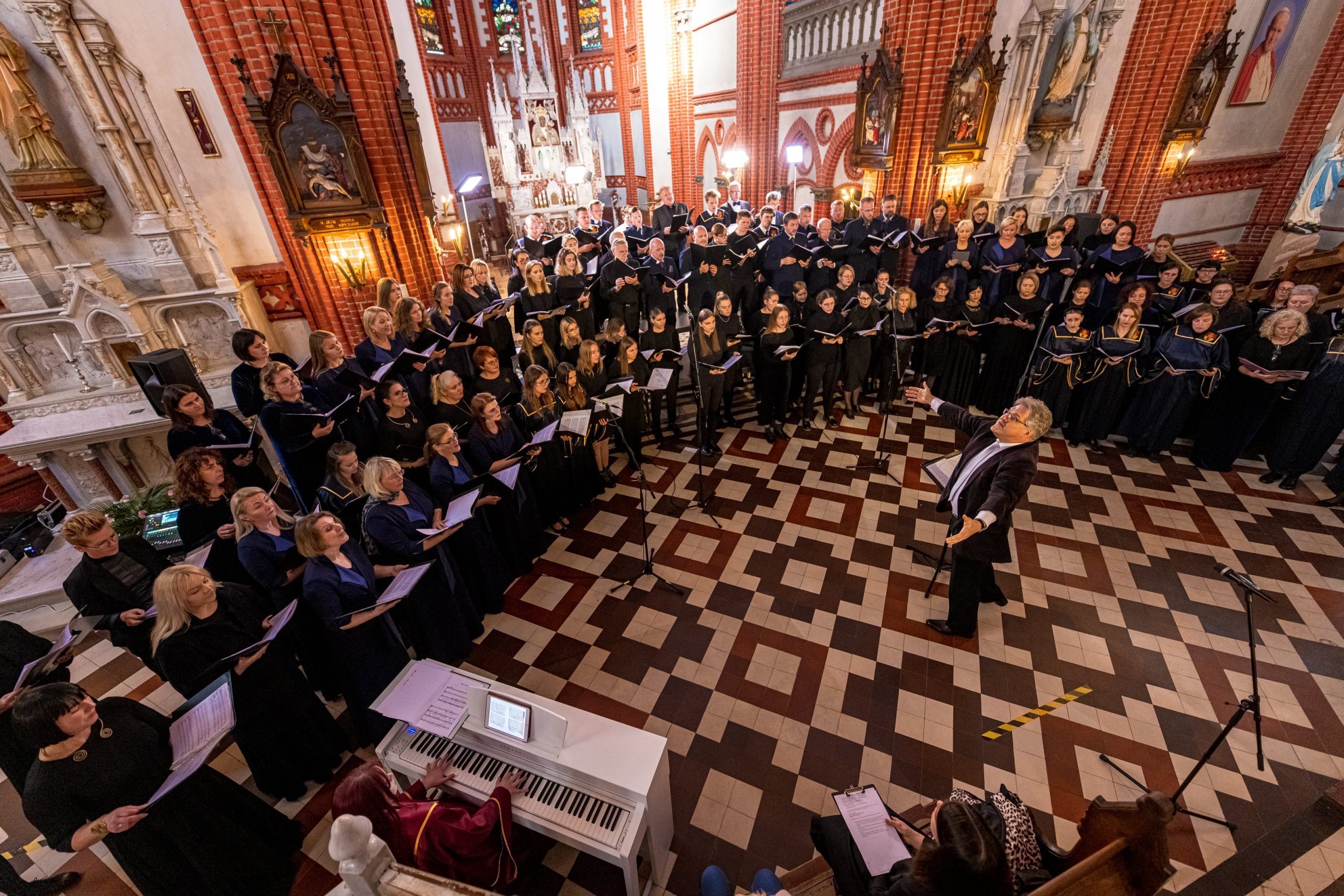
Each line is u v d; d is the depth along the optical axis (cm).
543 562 617
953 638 505
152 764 286
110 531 394
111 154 738
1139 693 450
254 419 566
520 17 2327
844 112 1212
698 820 379
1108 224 892
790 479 736
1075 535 617
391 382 533
